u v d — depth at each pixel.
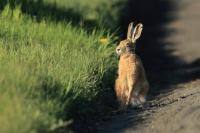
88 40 36.47
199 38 57.44
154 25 65.19
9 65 24.53
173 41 55.88
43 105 21.39
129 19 66.25
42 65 26.12
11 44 30.31
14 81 22.48
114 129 23.19
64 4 48.84
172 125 22.38
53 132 20.20
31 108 20.64
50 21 39.34
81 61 29.00
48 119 20.61
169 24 65.94
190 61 46.03
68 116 23.45
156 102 28.34
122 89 26.73
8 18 36.81
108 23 51.16
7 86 21.84
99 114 25.77
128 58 27.09
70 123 22.58
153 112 25.22
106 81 29.94
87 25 43.41
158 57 48.38
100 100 27.17
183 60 46.69
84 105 25.16
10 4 40.03
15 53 27.62
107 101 28.00
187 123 22.30
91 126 23.91
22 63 25.45
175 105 26.14
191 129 21.44
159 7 76.56
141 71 26.83
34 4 42.50
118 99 27.03
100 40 37.38
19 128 19.11
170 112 24.45
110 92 29.41
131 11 71.19
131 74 26.48
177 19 69.25
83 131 23.11
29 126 19.33
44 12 41.44
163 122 23.00
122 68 27.12
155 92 34.34
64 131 21.20
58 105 22.23
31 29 35.44
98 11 56.38
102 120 24.92
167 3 79.94
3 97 20.83
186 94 30.27
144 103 27.69
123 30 54.91
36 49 29.55
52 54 29.12
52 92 23.36
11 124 19.14
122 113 26.02
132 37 28.70
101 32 39.72
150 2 78.38
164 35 59.47
